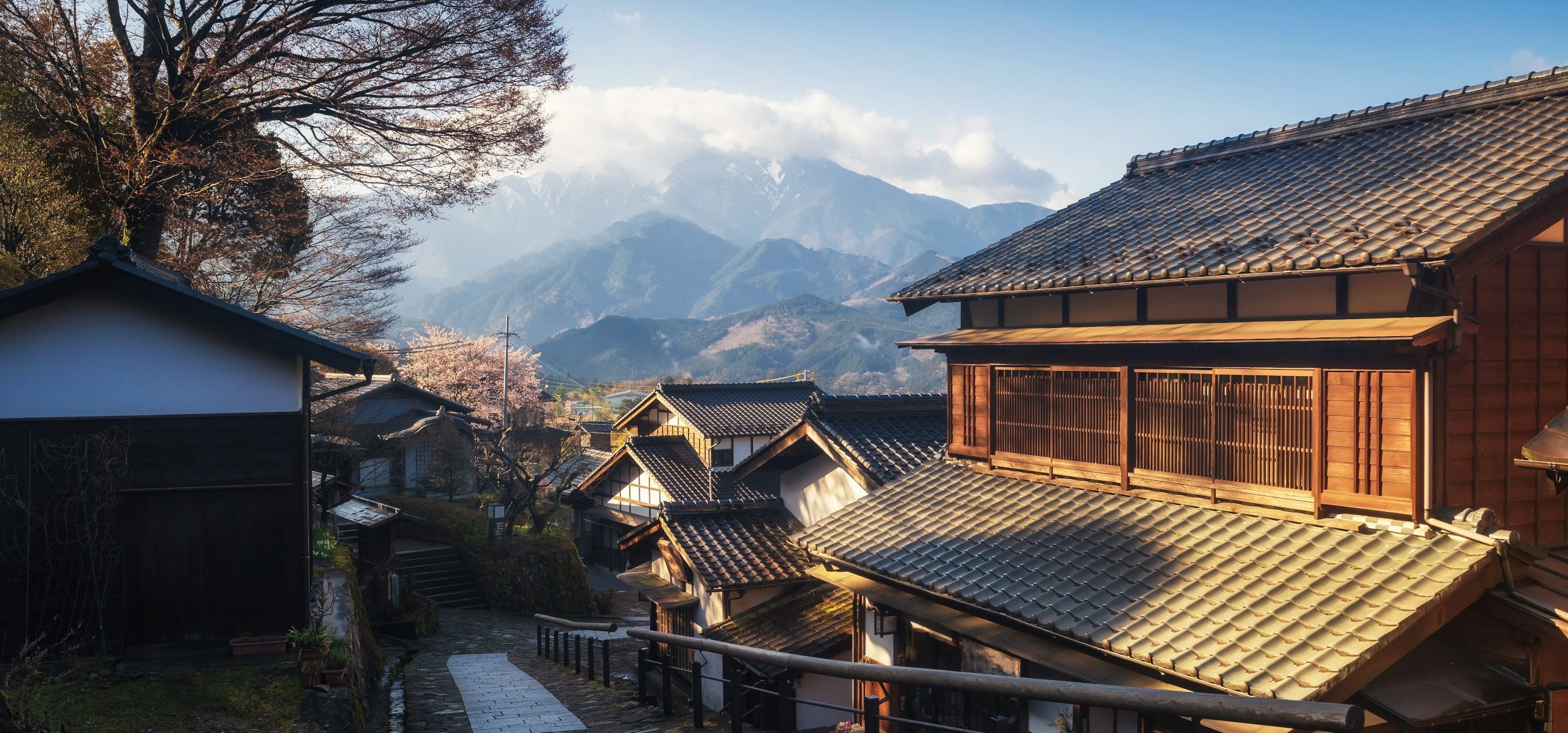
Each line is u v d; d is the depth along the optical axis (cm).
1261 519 801
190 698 898
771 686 1227
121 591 984
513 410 3678
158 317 1009
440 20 1653
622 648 1986
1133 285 891
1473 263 691
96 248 975
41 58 1555
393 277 2175
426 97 1725
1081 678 738
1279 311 810
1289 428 782
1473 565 636
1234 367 824
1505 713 662
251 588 1024
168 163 1603
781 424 2767
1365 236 739
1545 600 644
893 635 1088
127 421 988
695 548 1445
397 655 1730
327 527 1978
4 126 1681
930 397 1545
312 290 2064
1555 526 769
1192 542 809
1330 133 1055
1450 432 704
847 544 1060
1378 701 615
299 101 1736
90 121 1664
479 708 1221
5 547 946
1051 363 1038
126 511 988
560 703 1271
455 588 2473
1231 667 629
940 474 1173
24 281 1440
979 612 890
